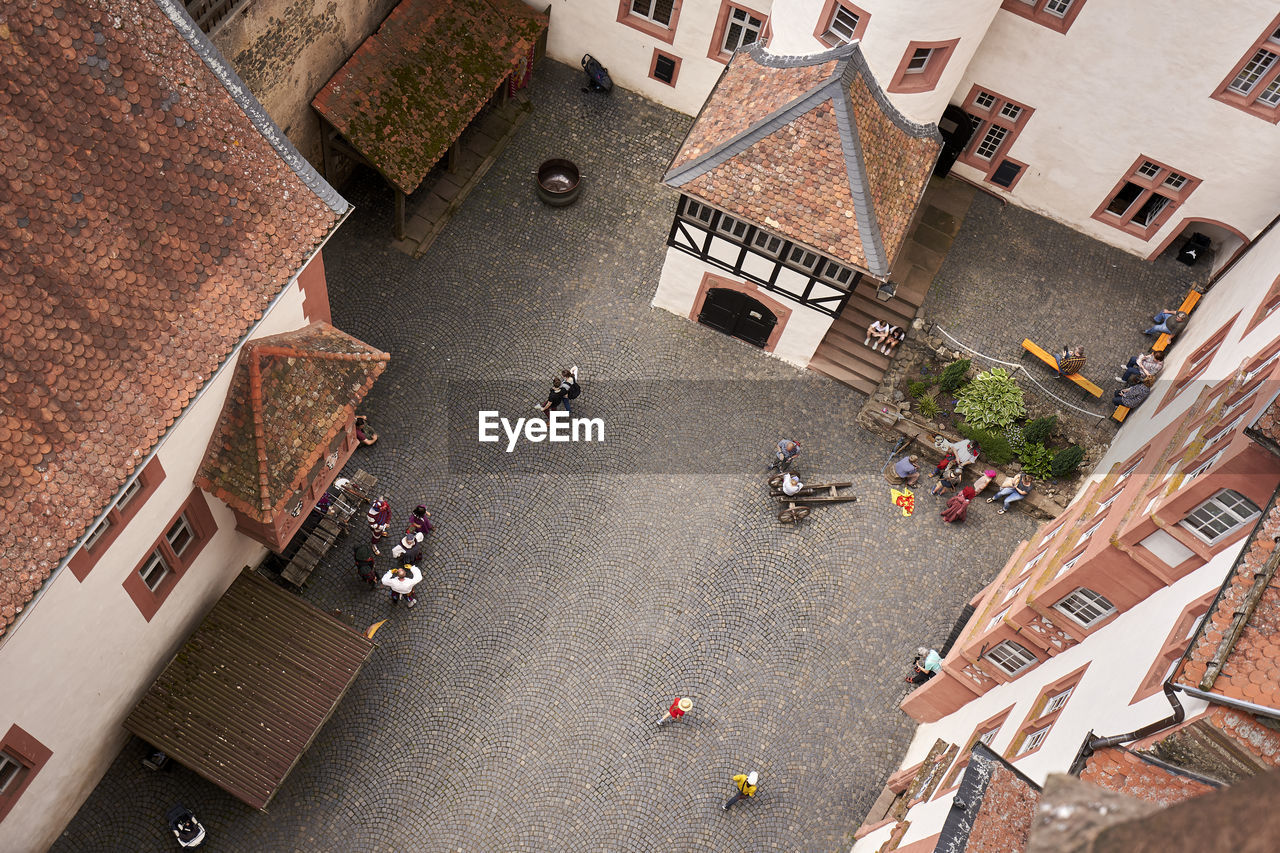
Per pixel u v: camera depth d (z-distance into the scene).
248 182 19.25
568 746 24.45
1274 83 27.80
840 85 25.52
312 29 26.73
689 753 24.72
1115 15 28.05
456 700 24.67
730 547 27.55
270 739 21.75
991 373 30.03
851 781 24.86
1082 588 19.62
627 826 23.73
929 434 29.66
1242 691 13.99
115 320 17.34
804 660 26.22
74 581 17.69
